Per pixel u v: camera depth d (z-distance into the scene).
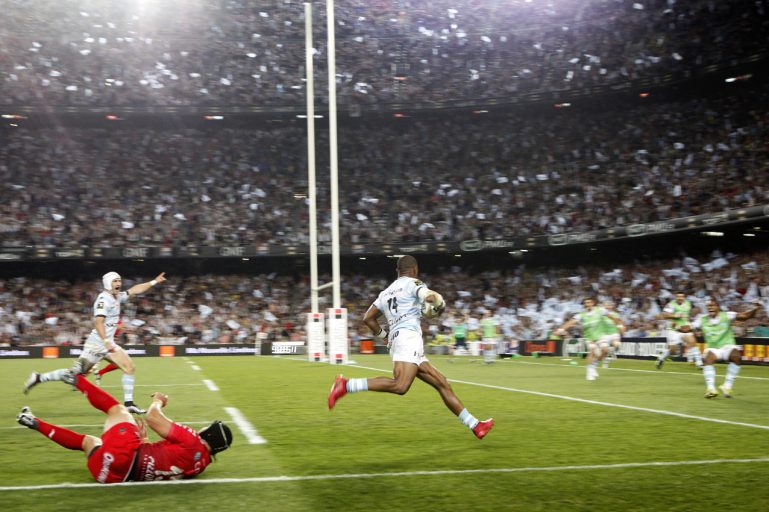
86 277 48.16
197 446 6.42
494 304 45.56
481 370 23.88
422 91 49.88
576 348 36.03
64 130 50.84
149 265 48.62
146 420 6.41
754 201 37.62
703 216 37.22
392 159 50.88
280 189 49.88
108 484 6.23
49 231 46.22
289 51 52.19
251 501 5.64
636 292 41.31
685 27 44.72
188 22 52.25
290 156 51.50
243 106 50.03
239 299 47.47
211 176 50.22
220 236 47.03
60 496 5.80
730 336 13.77
